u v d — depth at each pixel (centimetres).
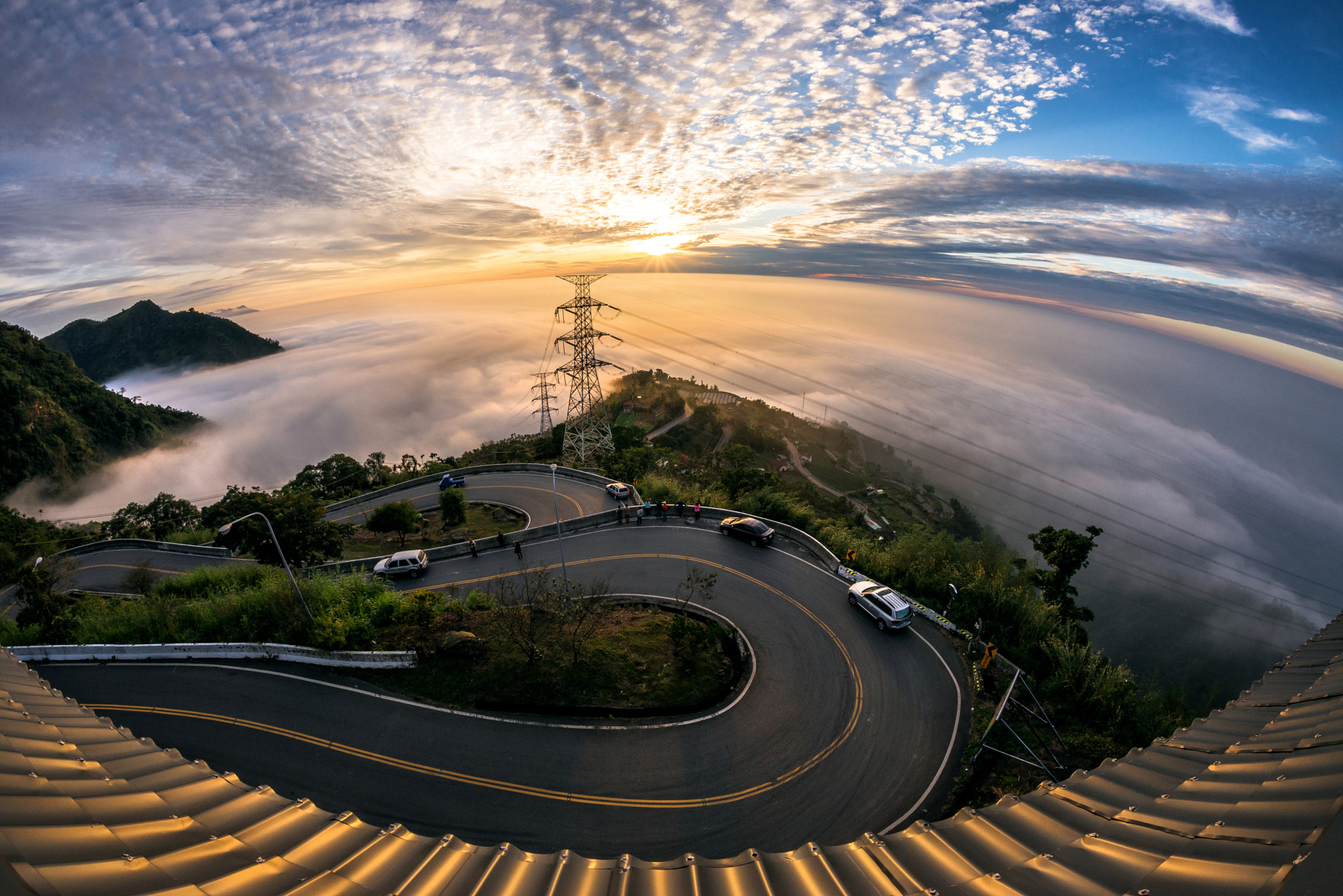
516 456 7600
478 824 1719
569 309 7306
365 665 2338
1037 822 676
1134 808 651
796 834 1659
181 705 2230
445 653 2355
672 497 4244
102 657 2508
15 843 471
